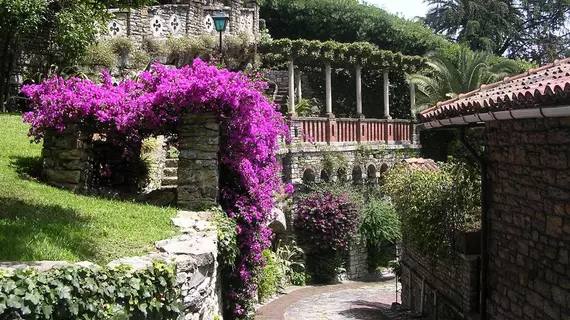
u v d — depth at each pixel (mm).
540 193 6340
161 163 12016
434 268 11203
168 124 9539
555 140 6020
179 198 9359
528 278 6637
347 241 20688
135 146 10477
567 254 5859
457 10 39750
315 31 30469
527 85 6637
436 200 10289
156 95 9234
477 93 8117
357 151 22453
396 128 24891
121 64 18188
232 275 9953
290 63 21406
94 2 8391
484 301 7738
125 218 7668
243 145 9773
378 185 23172
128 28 18922
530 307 6594
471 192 9641
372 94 28969
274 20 30875
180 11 20234
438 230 10164
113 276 4887
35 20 14414
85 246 6008
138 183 10883
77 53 16031
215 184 9312
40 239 5922
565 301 5895
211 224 8008
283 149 18500
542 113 5398
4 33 15477
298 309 16031
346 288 19703
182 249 6293
